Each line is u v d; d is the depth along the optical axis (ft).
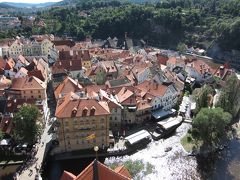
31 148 329.11
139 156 327.06
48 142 342.44
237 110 397.80
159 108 410.93
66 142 321.11
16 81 418.31
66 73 476.13
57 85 440.04
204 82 541.75
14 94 407.03
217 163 316.81
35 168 297.94
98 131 322.96
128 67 535.19
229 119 332.39
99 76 507.30
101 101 343.46
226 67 586.45
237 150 339.77
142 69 508.53
